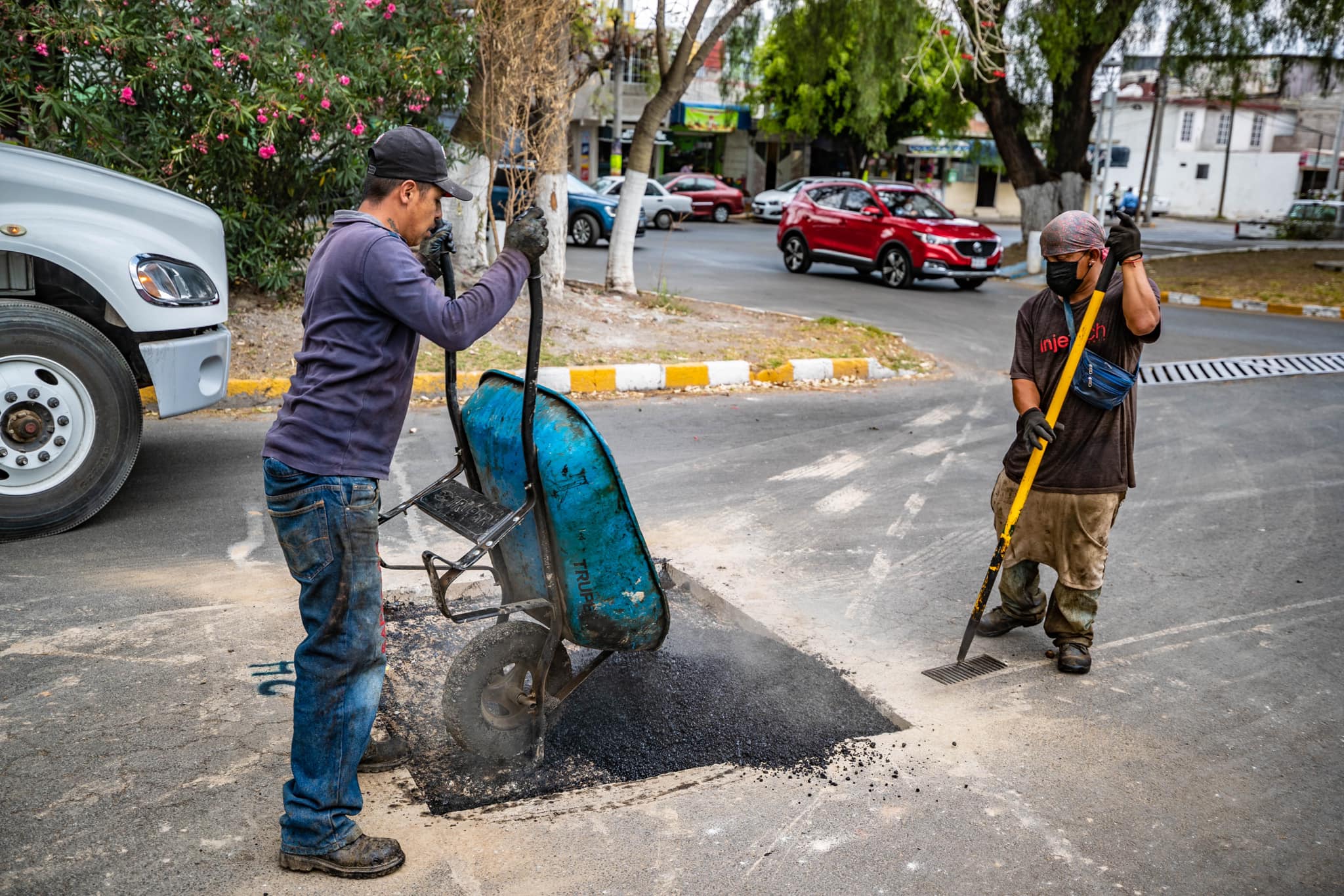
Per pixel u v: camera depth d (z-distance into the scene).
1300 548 5.70
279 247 9.52
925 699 3.88
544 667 3.21
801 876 2.82
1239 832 3.12
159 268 5.33
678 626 4.50
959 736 3.62
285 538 2.66
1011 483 4.23
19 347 4.89
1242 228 33.00
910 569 5.22
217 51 8.45
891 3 15.13
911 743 3.56
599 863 2.83
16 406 4.92
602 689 3.85
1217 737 3.68
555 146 11.02
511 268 2.75
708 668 4.07
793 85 35.09
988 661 4.23
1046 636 4.55
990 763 3.45
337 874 2.71
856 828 3.06
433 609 4.48
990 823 3.11
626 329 10.97
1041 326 4.00
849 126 35.03
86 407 5.09
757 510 6.05
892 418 8.57
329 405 2.61
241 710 3.52
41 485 5.02
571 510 3.05
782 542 5.54
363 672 2.71
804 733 3.60
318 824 2.69
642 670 4.01
